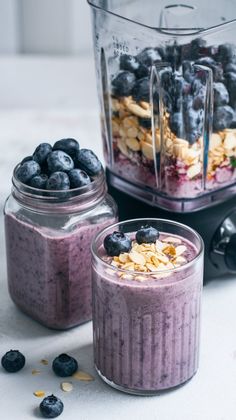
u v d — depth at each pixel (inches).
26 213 28.8
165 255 27.0
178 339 26.6
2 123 42.8
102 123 31.9
